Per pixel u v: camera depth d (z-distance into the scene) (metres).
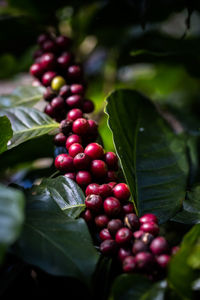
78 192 0.54
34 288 0.50
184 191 0.57
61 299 0.50
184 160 0.60
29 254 0.47
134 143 0.60
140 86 0.92
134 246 0.48
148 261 0.47
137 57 0.76
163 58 0.76
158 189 0.57
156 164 0.59
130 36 0.77
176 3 0.73
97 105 0.82
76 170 0.55
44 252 0.48
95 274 0.49
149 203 0.56
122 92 0.63
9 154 0.61
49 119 0.60
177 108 0.85
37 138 0.60
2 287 0.49
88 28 0.75
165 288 0.47
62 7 0.72
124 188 0.52
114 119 0.58
